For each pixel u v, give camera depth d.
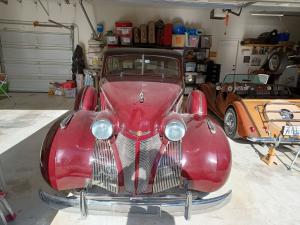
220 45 9.32
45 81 9.07
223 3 4.50
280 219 2.43
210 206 2.08
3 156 3.50
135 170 2.14
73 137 2.22
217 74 8.89
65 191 2.60
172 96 2.79
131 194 2.10
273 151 3.60
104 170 2.18
